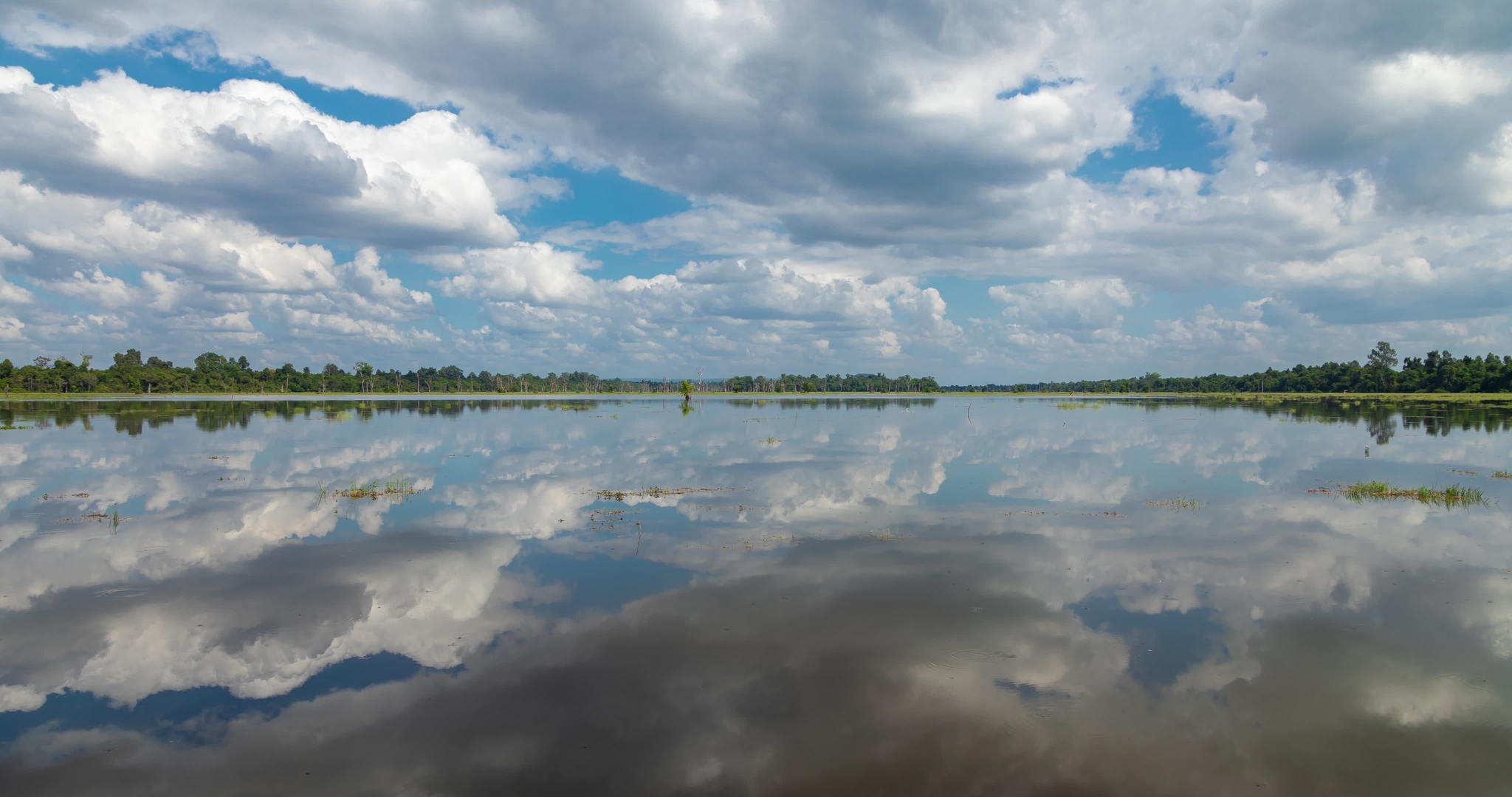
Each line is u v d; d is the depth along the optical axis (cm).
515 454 3631
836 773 786
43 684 1012
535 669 1045
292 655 1105
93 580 1473
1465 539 1788
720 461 3325
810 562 1591
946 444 4150
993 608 1292
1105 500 2309
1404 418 6156
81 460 3300
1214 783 775
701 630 1189
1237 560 1603
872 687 986
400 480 2716
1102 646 1125
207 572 1531
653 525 1961
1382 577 1480
